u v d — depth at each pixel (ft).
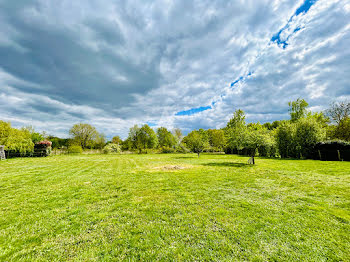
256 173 32.53
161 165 48.75
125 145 148.97
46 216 13.78
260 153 85.15
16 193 20.36
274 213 13.98
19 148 78.95
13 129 83.25
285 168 37.86
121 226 12.02
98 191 21.12
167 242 10.02
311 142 60.23
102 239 10.40
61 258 8.66
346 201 16.57
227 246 9.50
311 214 13.64
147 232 11.17
